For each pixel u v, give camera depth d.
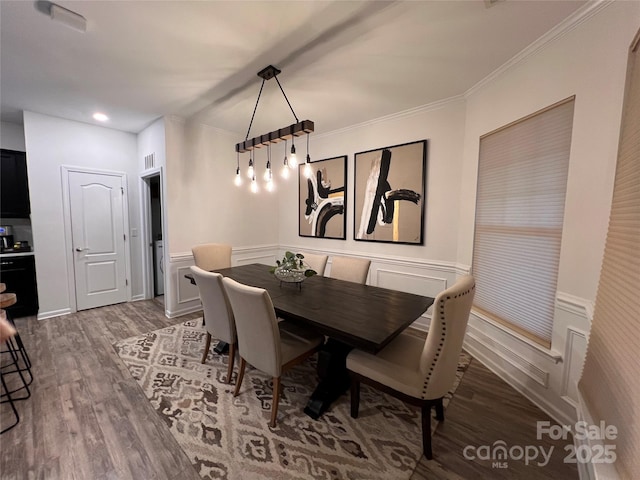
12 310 3.32
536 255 1.95
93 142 3.66
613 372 1.12
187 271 3.60
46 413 1.79
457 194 2.80
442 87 2.54
